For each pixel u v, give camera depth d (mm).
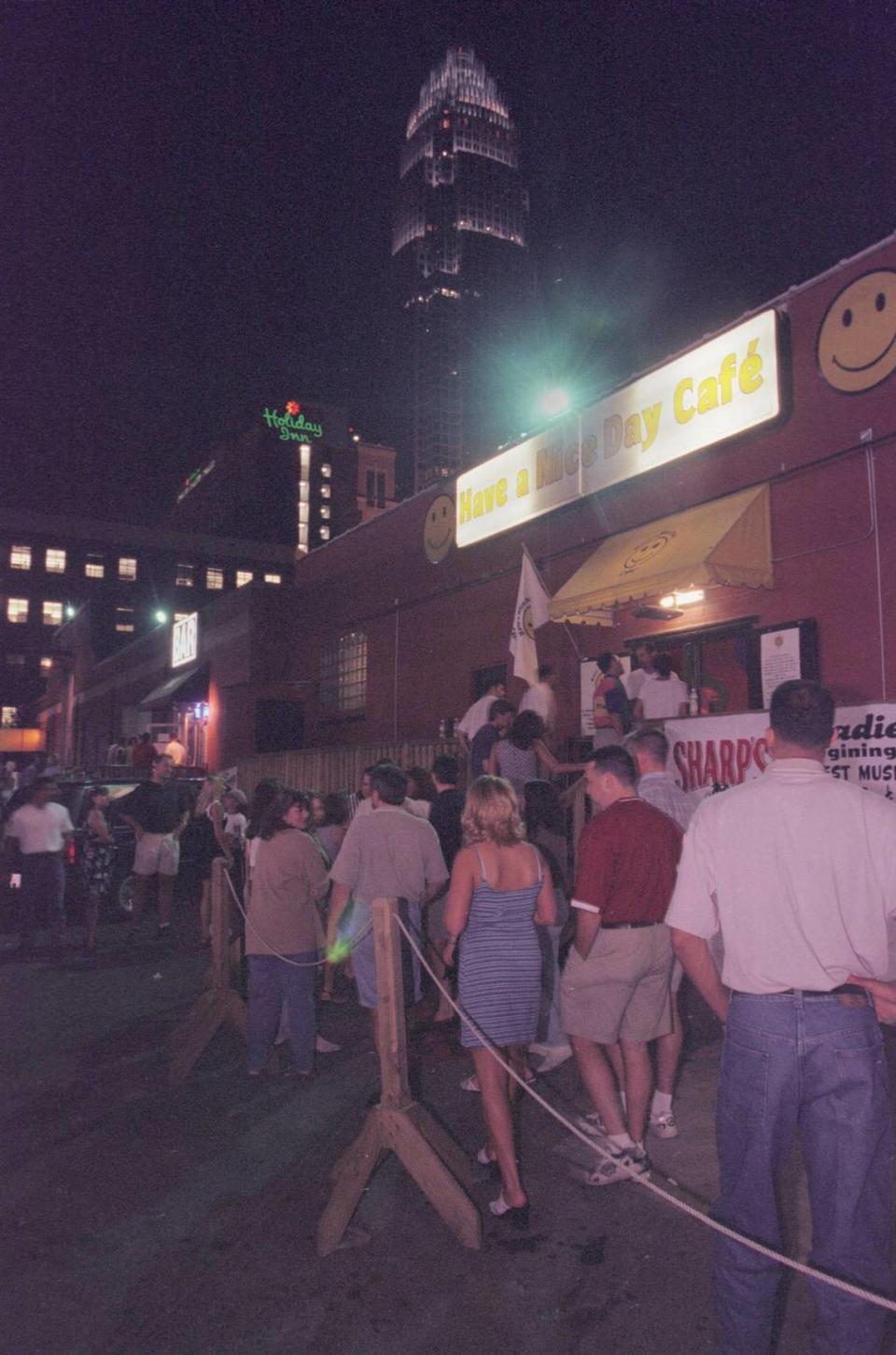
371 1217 4160
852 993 2582
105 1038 7145
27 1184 4605
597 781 4590
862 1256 2479
